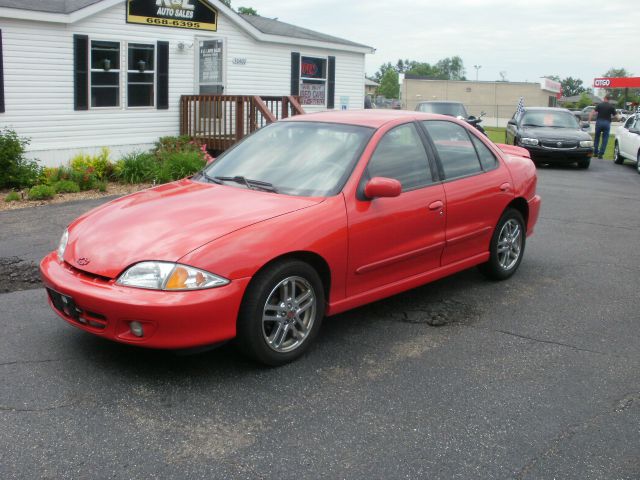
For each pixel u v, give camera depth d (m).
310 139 5.16
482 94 69.00
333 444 3.38
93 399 3.80
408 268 5.18
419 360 4.47
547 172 16.42
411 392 3.99
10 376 4.05
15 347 4.49
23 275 6.15
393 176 5.00
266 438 3.43
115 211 4.52
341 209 4.52
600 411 3.79
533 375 4.27
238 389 3.97
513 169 6.31
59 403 3.74
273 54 17.94
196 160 12.61
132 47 14.78
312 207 4.42
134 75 14.95
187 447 3.32
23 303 5.36
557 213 10.28
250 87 17.53
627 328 5.17
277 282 4.14
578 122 18.53
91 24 13.91
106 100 14.53
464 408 3.80
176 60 15.69
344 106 20.41
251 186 4.80
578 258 7.36
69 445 3.31
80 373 4.12
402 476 3.11
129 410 3.68
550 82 68.38
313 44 18.67
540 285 6.29
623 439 3.48
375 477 3.10
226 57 15.55
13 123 12.98
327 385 4.06
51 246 7.29
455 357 4.54
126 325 3.84
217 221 4.15
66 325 4.90
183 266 3.81
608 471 3.19
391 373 4.25
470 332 5.02
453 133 5.80
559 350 4.70
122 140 14.89
